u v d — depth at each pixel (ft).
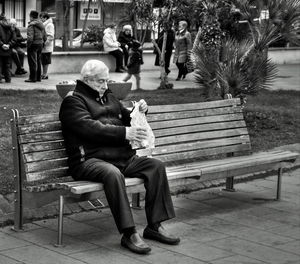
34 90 50.03
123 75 68.49
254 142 32.78
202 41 42.09
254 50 37.91
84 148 18.74
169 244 18.80
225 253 18.37
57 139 19.16
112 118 19.65
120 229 17.90
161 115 22.22
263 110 41.91
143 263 17.22
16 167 18.84
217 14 43.24
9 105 40.24
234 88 36.11
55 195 18.21
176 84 62.75
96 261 17.19
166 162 24.20
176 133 22.54
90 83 19.25
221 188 25.40
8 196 21.17
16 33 64.44
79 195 18.20
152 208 18.81
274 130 36.70
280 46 91.45
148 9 55.42
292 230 20.80
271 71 37.55
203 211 22.31
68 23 75.36
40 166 18.65
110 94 19.94
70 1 73.20
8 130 31.04
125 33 72.59
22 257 17.19
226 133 24.14
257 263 17.71
